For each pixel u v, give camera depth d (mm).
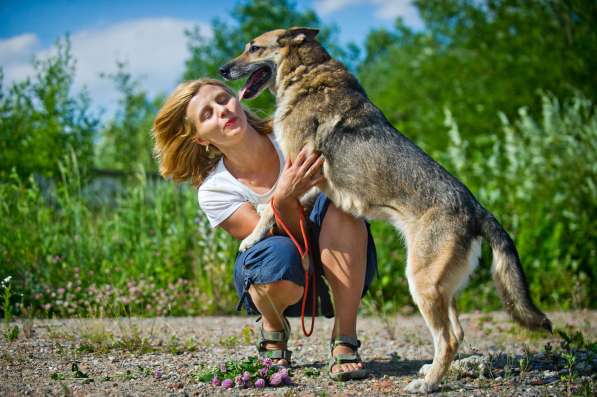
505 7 16141
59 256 6387
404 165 3609
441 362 3178
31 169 8375
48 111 8758
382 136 3746
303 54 4207
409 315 6699
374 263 3609
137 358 3752
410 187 3549
